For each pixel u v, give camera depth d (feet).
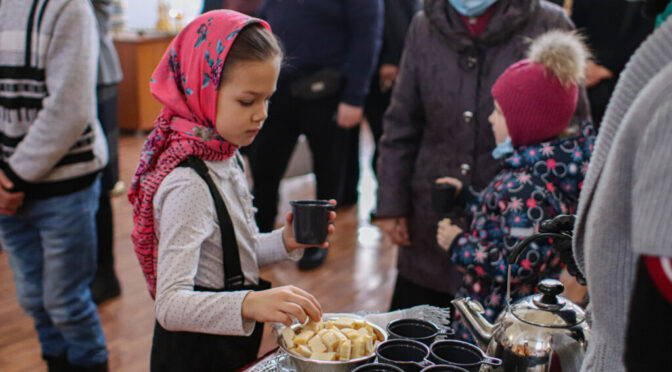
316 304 3.55
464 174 6.18
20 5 5.94
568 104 4.94
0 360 8.09
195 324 3.57
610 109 2.29
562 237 3.12
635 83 2.17
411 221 6.82
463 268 5.11
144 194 4.01
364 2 10.06
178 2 28.07
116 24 22.95
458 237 5.18
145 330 8.97
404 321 3.67
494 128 5.32
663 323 1.83
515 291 5.03
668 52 2.07
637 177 2.00
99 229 9.54
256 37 3.83
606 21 9.29
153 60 21.86
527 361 3.04
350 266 11.46
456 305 3.74
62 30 5.89
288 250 4.58
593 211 2.28
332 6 10.15
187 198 3.81
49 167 6.15
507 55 5.91
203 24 3.96
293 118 10.71
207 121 4.00
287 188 16.28
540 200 4.69
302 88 10.39
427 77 6.34
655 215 1.87
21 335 8.75
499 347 3.19
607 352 2.47
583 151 4.81
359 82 10.39
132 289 10.27
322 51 10.35
